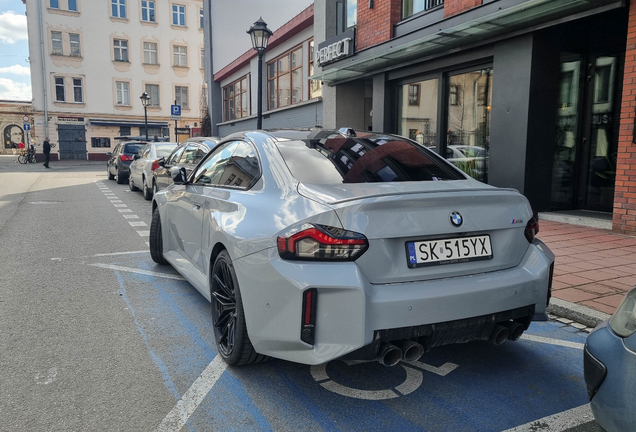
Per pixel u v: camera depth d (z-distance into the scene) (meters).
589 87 8.88
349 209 2.46
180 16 43.69
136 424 2.53
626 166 7.18
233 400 2.78
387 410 2.69
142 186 12.94
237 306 2.94
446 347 3.56
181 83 44.25
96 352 3.41
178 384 2.96
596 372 1.90
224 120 27.06
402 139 3.86
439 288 2.55
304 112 16.66
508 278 2.76
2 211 10.41
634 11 6.85
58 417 2.58
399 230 2.50
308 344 2.45
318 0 14.66
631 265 5.58
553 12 7.43
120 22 41.69
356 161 3.25
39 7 38.91
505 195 2.85
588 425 2.56
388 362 2.50
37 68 39.38
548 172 8.73
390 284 2.51
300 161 3.17
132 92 42.62
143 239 7.46
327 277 2.40
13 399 2.76
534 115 8.42
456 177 3.32
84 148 41.38
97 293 4.75
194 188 4.32
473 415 2.65
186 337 3.70
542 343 3.65
